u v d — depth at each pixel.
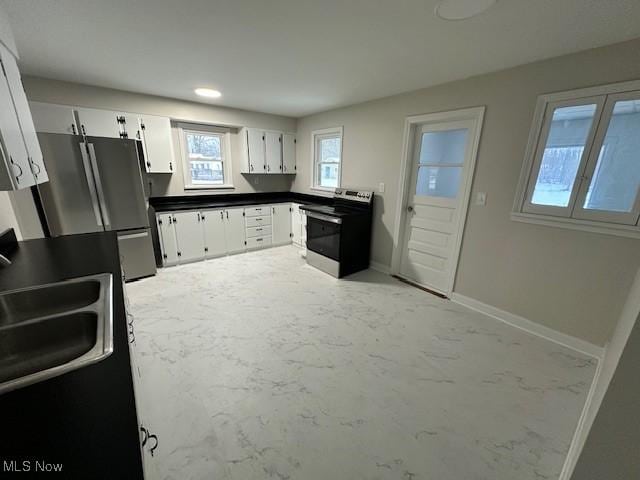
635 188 1.84
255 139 4.55
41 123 2.87
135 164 3.13
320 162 4.71
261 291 3.13
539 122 2.19
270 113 4.64
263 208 4.57
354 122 3.85
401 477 1.25
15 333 0.97
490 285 2.66
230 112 4.24
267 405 1.61
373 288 3.26
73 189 2.85
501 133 2.42
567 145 2.10
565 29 1.66
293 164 5.12
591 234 2.02
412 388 1.77
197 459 1.30
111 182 3.02
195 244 3.99
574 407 1.64
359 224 3.62
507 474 1.28
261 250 4.67
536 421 1.55
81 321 1.08
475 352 2.13
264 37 1.90
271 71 2.56
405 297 3.04
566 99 2.04
